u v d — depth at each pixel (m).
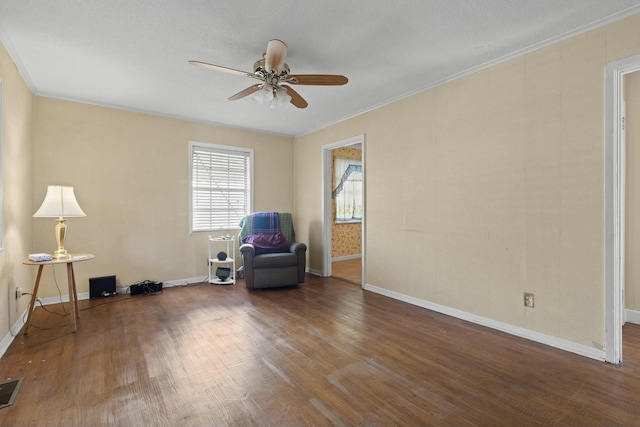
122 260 4.07
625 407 1.73
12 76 2.69
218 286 4.42
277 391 1.89
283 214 4.89
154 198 4.29
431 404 1.77
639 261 2.92
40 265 2.79
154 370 2.12
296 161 5.62
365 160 4.21
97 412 1.69
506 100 2.75
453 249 3.18
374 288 4.11
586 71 2.30
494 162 2.84
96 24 2.27
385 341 2.59
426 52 2.69
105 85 3.35
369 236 4.18
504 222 2.78
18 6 2.05
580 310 2.35
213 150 4.84
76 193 3.77
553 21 2.24
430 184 3.40
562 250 2.43
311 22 2.26
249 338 2.65
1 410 1.70
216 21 2.24
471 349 2.44
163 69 2.98
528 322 2.63
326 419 1.64
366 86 3.41
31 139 3.42
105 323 2.99
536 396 1.84
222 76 3.13
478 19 2.22
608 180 2.21
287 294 4.02
